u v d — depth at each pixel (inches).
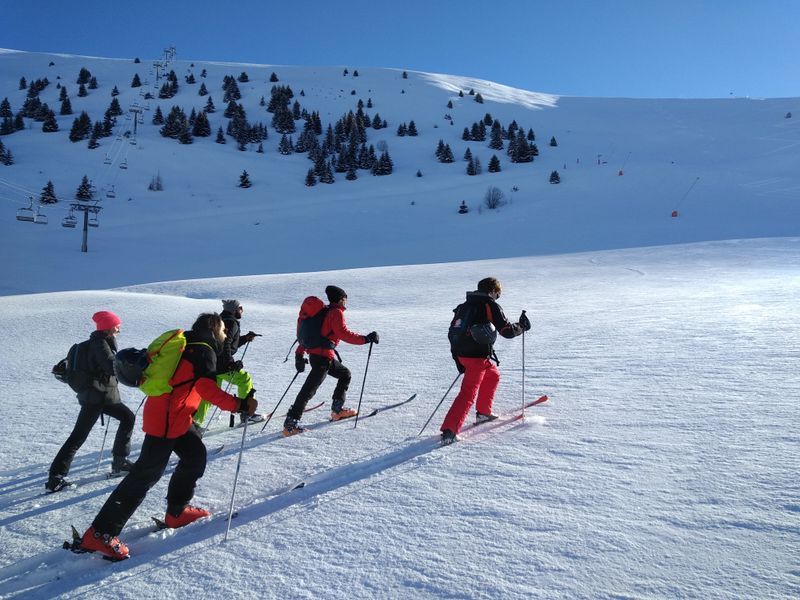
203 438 225.0
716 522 112.6
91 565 129.1
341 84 7475.4
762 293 469.1
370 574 110.1
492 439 180.7
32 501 169.3
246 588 110.7
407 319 548.1
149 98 6358.3
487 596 98.0
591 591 95.9
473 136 5359.3
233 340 237.9
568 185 3139.8
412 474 158.4
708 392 197.9
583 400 210.1
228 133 5364.2
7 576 126.9
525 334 378.0
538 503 131.1
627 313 428.1
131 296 755.4
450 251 2046.0
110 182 3757.4
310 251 2212.1
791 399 178.5
